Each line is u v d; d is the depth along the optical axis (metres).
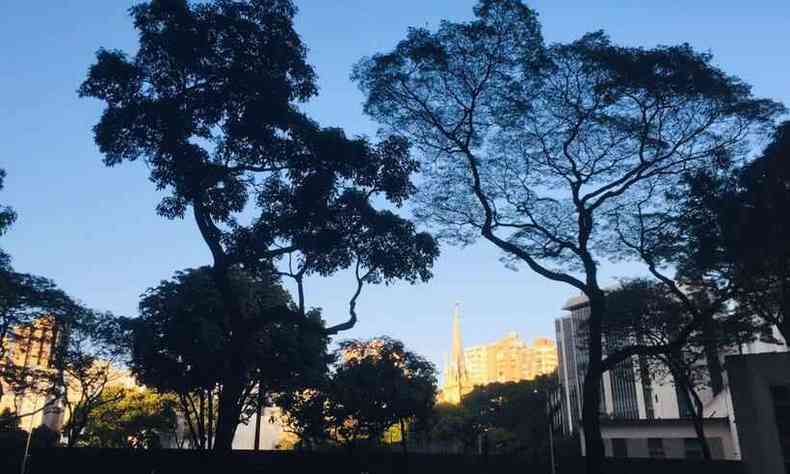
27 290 35.50
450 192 25.58
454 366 182.88
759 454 21.12
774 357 21.72
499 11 20.95
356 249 21.23
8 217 18.97
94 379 42.59
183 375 29.66
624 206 25.75
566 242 24.81
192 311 28.95
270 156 19.78
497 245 24.48
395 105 23.59
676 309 35.00
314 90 20.41
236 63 19.25
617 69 20.59
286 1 19.91
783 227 19.94
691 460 31.84
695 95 21.09
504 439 68.81
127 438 59.84
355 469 32.16
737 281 24.06
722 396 54.19
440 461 35.97
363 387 42.66
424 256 21.44
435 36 22.06
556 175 24.47
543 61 21.34
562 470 33.84
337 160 19.52
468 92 22.80
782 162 19.94
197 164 19.16
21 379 38.88
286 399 39.47
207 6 19.45
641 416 71.94
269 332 31.22
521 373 167.50
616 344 41.88
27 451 26.92
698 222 22.89
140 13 18.80
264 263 20.72
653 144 22.73
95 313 40.72
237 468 27.56
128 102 19.05
